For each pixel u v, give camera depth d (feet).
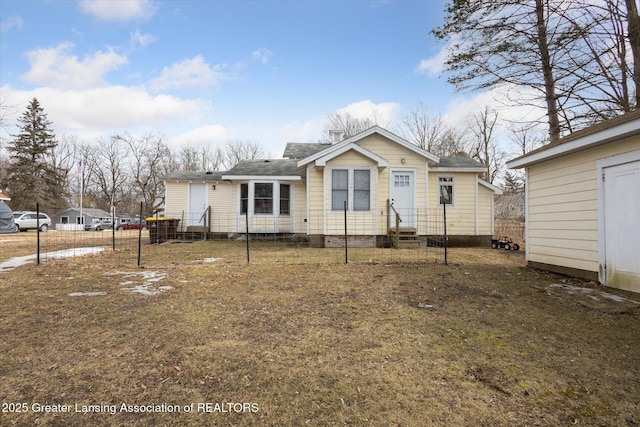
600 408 6.99
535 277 20.16
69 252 32.09
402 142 38.29
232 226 51.65
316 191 37.45
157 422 6.41
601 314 13.29
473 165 42.19
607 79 31.60
